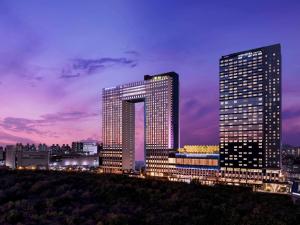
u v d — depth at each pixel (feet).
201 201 320.29
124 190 332.60
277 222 281.33
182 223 242.37
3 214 227.61
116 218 223.92
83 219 222.69
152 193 335.67
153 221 235.81
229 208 306.55
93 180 387.75
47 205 257.55
